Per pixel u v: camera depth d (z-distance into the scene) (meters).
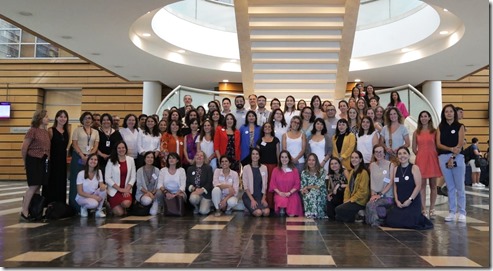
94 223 5.14
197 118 6.73
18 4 6.84
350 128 6.44
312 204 5.63
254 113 6.43
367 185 5.22
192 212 6.18
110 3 6.86
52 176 5.89
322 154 6.10
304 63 9.87
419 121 5.60
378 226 4.90
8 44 15.23
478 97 14.27
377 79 13.59
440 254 3.45
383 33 11.56
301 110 6.60
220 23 12.52
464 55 10.32
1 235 4.31
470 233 4.44
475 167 11.67
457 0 6.74
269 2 8.28
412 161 7.19
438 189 7.21
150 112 14.00
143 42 10.06
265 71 10.05
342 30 8.56
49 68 15.05
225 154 6.24
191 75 13.19
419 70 12.12
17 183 13.31
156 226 4.90
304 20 8.55
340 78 9.91
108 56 10.55
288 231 4.55
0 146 14.88
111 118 6.42
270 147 6.12
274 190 5.83
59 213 5.53
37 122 5.47
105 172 5.91
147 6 7.01
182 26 11.21
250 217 5.69
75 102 15.49
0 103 14.77
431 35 9.67
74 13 7.30
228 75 13.27
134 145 6.39
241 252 3.51
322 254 3.44
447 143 5.31
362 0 12.28
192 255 3.40
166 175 5.96
